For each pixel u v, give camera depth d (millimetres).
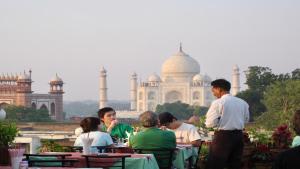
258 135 21578
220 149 16766
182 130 19594
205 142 21422
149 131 16281
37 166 14000
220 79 17141
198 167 20172
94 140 16281
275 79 142000
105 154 14469
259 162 19672
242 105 16984
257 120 93438
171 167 16406
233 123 16734
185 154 18141
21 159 11453
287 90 91938
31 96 170625
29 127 122500
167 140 16172
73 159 13914
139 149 16141
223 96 16938
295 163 9031
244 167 19609
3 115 28594
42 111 156125
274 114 87500
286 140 20734
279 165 9164
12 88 170500
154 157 15367
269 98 94125
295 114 9602
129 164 14344
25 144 23062
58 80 175000
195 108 193500
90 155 14109
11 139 13211
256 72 143125
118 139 19422
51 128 123875
